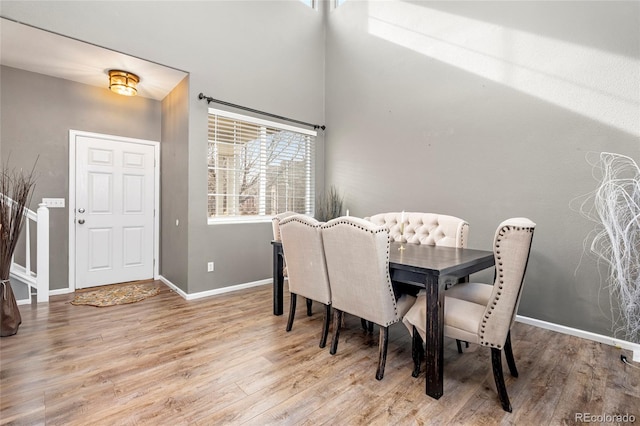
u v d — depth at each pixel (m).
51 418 1.47
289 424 1.45
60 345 2.22
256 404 1.59
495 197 2.92
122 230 3.89
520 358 2.10
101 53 2.89
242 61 3.76
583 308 2.45
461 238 2.67
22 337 2.35
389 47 3.84
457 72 3.19
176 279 3.65
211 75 3.48
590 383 1.79
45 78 3.33
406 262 1.83
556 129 2.57
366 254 1.79
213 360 2.04
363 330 2.59
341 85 4.48
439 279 1.63
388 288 1.82
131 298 3.33
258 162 4.00
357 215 4.23
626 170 2.26
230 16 3.66
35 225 3.27
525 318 2.73
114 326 2.58
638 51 2.21
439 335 1.64
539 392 1.71
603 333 2.36
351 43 4.34
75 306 3.06
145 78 3.45
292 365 1.99
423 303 1.88
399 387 1.75
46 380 1.78
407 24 3.65
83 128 3.58
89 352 2.13
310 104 4.54
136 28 2.96
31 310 2.94
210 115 3.55
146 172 4.06
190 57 3.32
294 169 4.40
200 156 3.41
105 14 2.79
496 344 1.56
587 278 2.43
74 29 2.63
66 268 3.49
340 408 1.57
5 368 1.91
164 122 4.04
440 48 3.34
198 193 3.40
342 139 4.46
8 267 2.39
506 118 2.84
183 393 1.68
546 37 2.61
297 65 4.37
